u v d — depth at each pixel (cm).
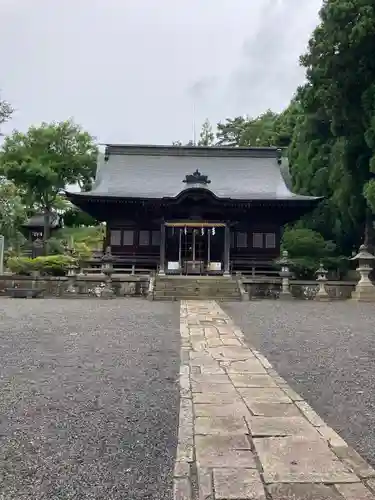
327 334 960
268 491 275
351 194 2488
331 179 2659
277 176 3167
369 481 290
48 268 2347
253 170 3234
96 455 341
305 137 3019
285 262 2138
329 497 268
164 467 321
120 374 597
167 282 2106
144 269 2616
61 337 895
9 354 727
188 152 3372
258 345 821
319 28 2256
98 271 2536
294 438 362
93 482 300
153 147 3366
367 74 2219
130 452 346
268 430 380
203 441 355
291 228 3388
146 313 1348
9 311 1388
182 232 2769
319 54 2258
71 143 3878
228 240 2480
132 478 305
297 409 441
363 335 949
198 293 1997
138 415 432
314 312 1447
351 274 2638
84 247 3059
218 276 2255
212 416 417
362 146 2380
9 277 2195
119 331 978
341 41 2131
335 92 2267
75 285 2123
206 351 746
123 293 2141
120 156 3312
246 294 1962
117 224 2881
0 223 2541
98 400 480
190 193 2517
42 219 4000
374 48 2147
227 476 294
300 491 275
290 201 2620
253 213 2766
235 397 480
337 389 531
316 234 2838
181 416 418
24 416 429
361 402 479
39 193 3825
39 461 331
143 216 2845
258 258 2788
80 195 2647
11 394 502
